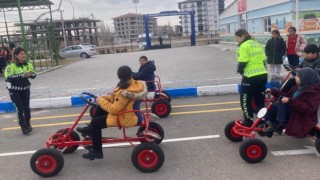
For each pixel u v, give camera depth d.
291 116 4.95
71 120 8.17
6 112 9.49
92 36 91.75
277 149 5.44
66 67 22.05
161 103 7.80
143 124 5.06
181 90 10.13
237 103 8.83
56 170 4.91
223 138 6.14
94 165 5.26
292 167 4.77
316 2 15.56
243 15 25.98
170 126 7.12
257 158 4.92
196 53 26.50
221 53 24.52
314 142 5.59
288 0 16.50
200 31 97.88
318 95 4.88
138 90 4.75
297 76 5.00
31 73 7.10
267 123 5.12
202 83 11.42
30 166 5.04
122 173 4.92
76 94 10.88
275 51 9.92
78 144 5.20
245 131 5.28
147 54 30.16
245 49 5.84
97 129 4.93
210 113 8.00
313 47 6.19
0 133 7.38
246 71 5.91
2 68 19.22
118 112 4.77
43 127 7.68
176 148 5.79
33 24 24.36
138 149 4.83
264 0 20.27
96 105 5.09
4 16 23.67
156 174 4.82
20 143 6.59
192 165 5.04
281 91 5.30
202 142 6.00
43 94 11.30
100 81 13.77
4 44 22.28
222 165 4.97
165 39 54.78
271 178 4.46
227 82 11.28
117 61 24.39
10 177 5.01
